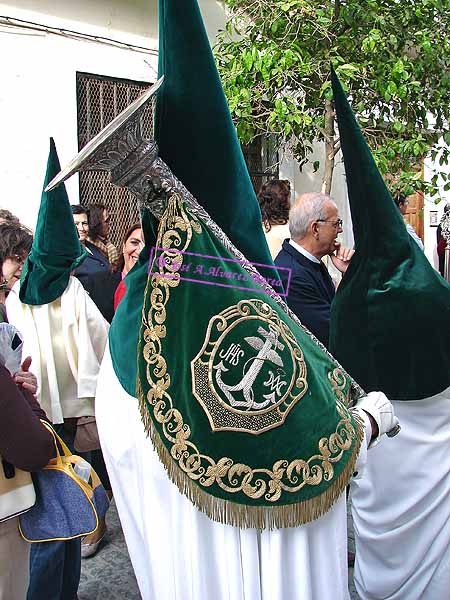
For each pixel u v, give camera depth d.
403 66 4.62
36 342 2.94
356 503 2.42
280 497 1.27
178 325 1.29
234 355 1.27
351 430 1.38
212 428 1.26
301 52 4.75
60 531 1.89
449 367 2.22
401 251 2.16
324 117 4.98
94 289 3.89
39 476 1.93
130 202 6.20
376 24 4.73
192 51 1.39
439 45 4.88
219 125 1.44
